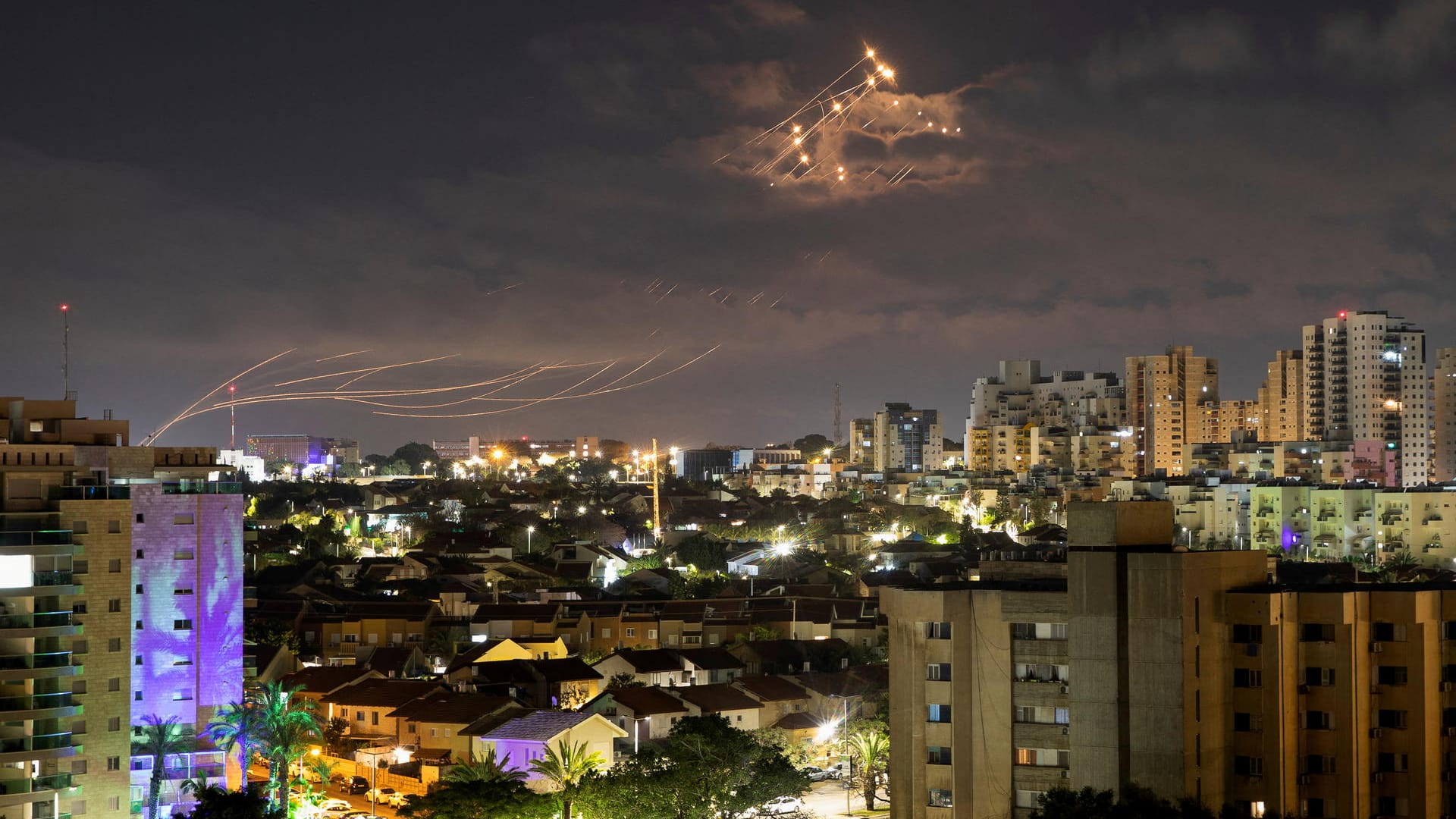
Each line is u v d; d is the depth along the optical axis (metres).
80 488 148.12
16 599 140.38
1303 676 109.38
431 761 170.12
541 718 167.88
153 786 139.88
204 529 152.62
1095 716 107.62
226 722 147.25
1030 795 112.62
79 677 144.25
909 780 117.25
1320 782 109.06
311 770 165.75
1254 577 111.38
